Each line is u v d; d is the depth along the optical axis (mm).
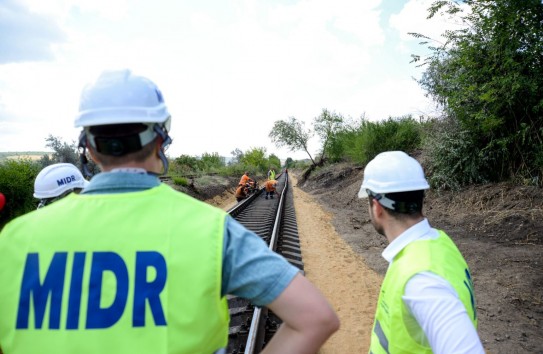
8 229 1064
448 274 1324
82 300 939
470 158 9469
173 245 978
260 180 49500
